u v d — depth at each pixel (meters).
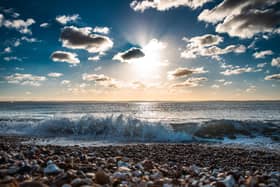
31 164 3.67
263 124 16.27
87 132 14.16
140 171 4.20
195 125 15.53
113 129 14.20
